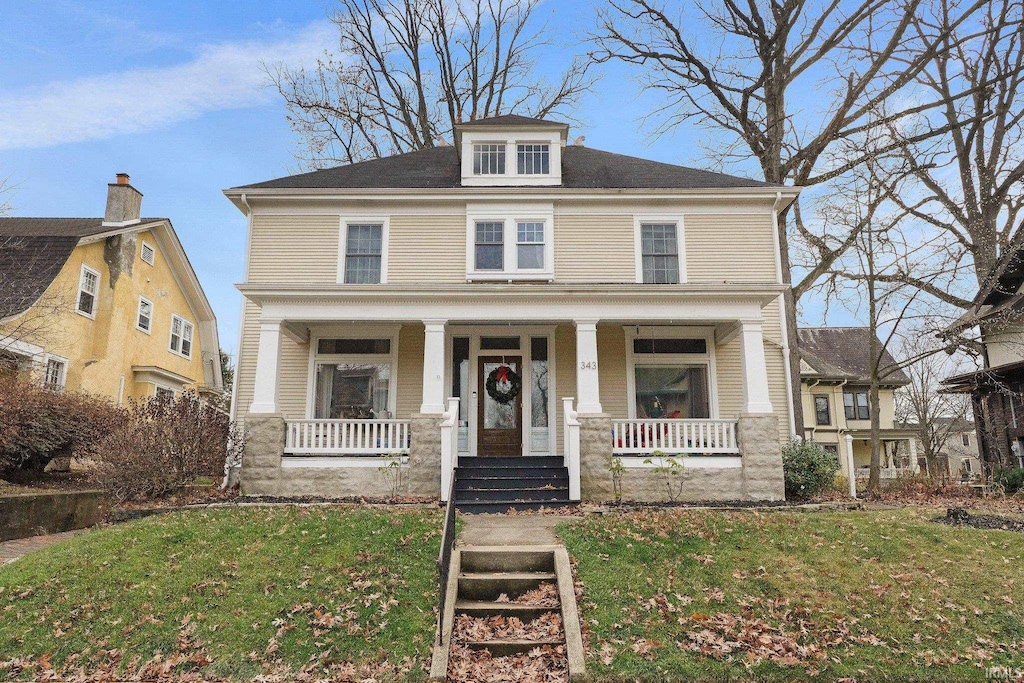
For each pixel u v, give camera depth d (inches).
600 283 564.1
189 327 1091.9
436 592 290.2
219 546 333.7
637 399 596.4
